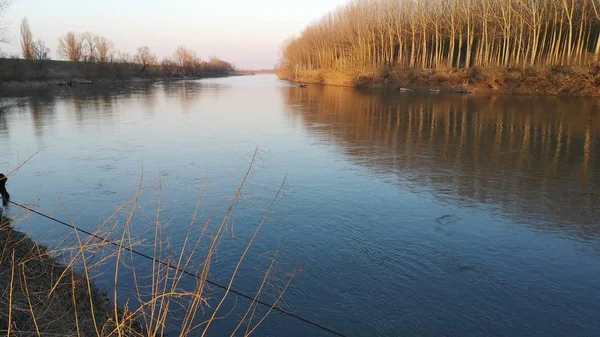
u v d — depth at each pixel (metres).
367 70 57.97
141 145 16.59
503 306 6.09
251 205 9.95
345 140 17.72
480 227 8.73
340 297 6.29
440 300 6.23
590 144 16.23
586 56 36.84
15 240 7.29
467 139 17.64
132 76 77.25
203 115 26.05
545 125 20.58
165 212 9.51
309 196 10.58
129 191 10.94
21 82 50.94
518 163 13.69
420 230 8.60
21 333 4.47
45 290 5.62
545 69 37.81
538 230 8.59
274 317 5.80
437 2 53.38
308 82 77.88
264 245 7.92
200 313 5.82
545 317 5.85
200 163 13.79
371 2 62.53
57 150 15.69
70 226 8.62
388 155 14.92
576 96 34.31
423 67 53.66
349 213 9.48
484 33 47.28
